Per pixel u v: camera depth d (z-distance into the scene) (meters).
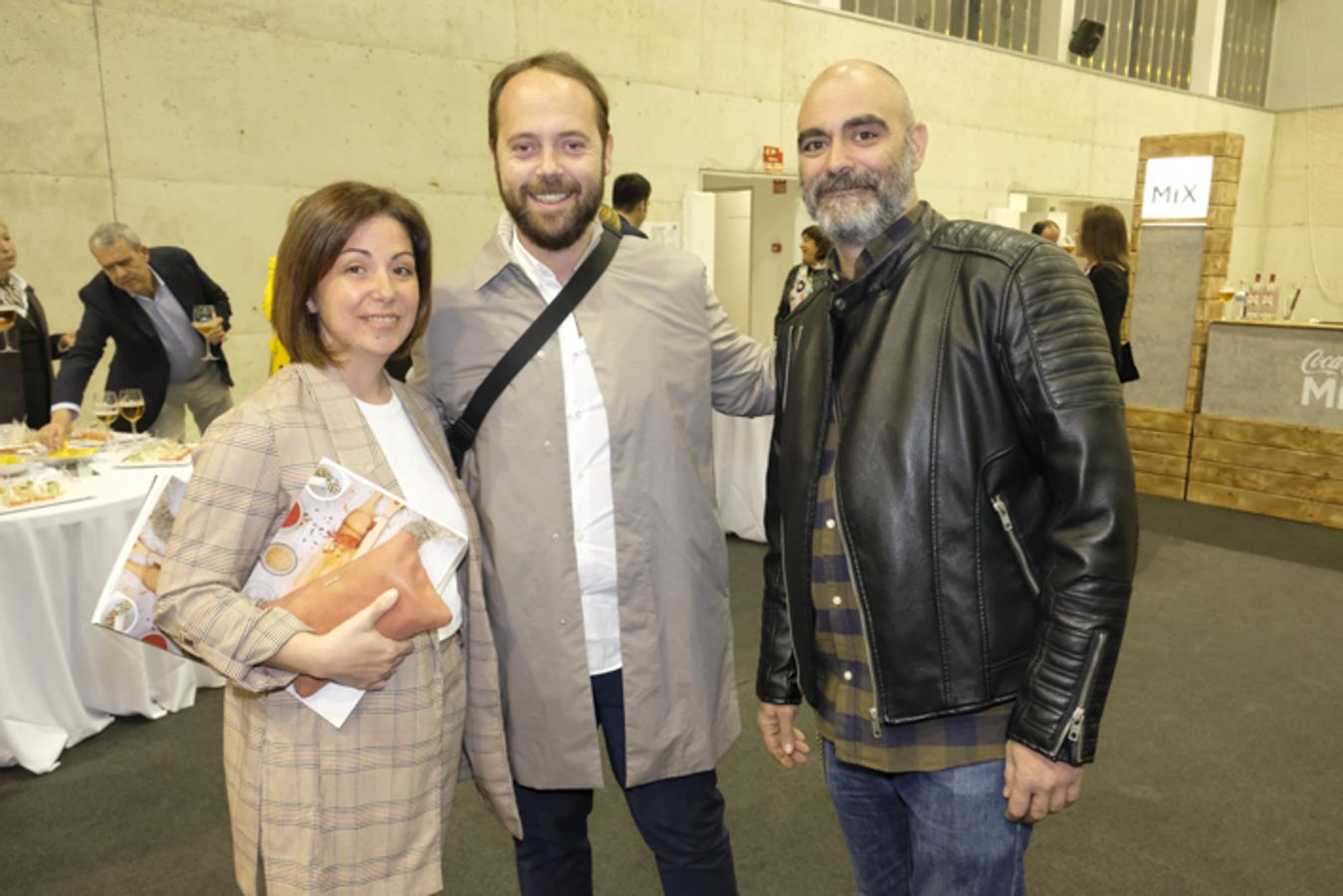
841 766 1.42
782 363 1.45
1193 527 5.11
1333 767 2.60
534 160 1.30
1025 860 2.16
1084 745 1.08
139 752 2.67
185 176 4.62
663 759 1.44
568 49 6.00
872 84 1.21
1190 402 5.64
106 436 3.30
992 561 1.17
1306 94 12.38
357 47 5.08
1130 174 10.71
